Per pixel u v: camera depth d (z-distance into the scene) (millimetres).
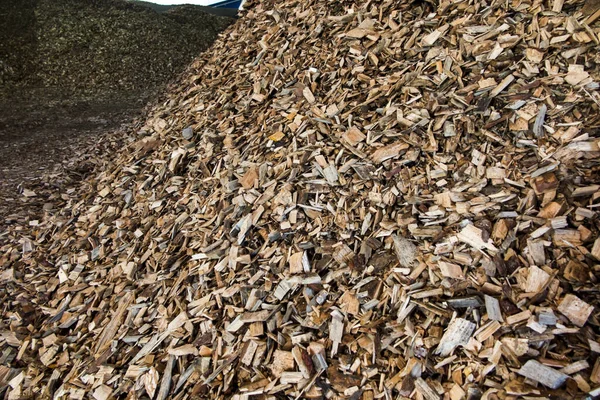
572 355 2090
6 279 4738
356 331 2645
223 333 2967
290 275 3113
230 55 6703
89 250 4785
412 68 4125
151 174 5359
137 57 19953
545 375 2031
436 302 2549
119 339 3381
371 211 3232
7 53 17141
